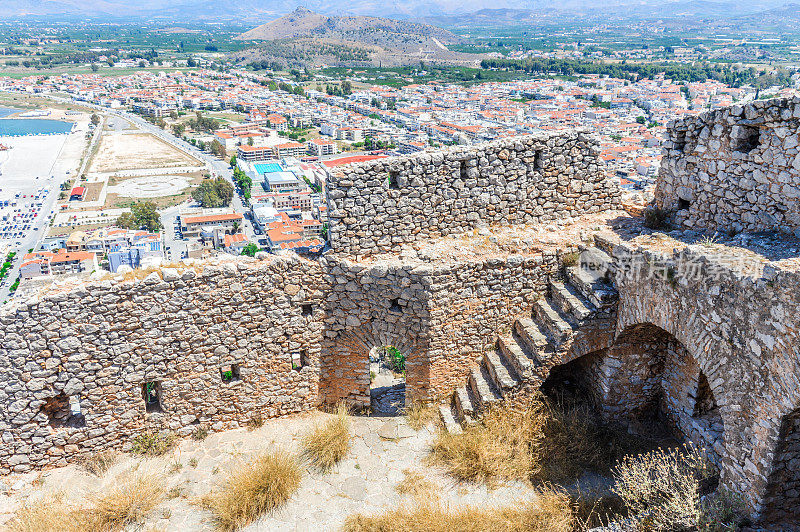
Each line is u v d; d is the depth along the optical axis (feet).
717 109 31.04
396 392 39.40
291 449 32.17
